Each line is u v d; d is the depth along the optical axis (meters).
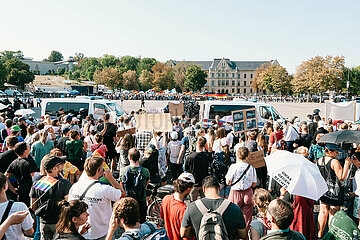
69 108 15.42
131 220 3.03
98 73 113.75
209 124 14.15
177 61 158.00
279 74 101.00
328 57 78.44
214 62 155.25
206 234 2.98
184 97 70.44
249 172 5.12
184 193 3.96
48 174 4.23
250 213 5.17
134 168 5.04
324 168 5.52
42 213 3.95
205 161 6.26
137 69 171.12
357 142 5.33
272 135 9.38
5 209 3.37
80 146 7.37
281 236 2.87
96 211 3.89
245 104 14.02
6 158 5.95
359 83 87.50
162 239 3.08
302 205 4.44
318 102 76.06
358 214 5.16
